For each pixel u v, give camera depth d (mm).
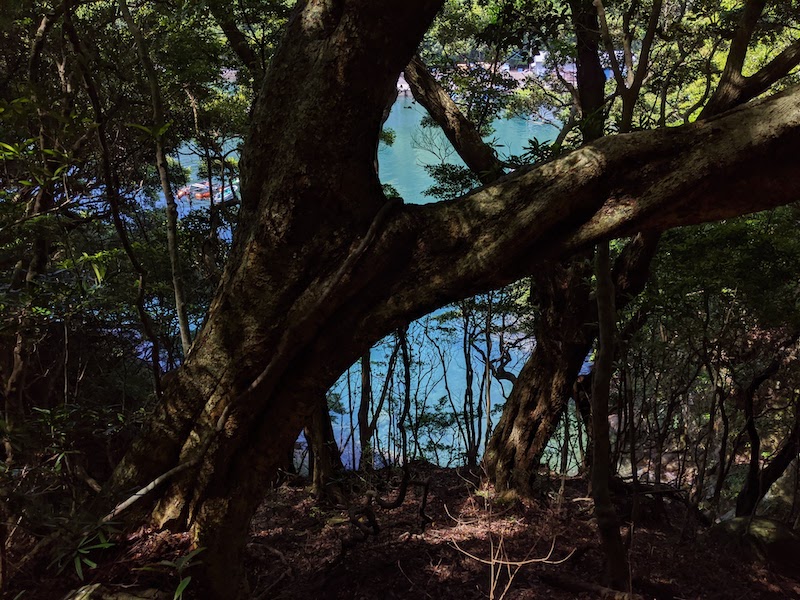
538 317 7051
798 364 6699
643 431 7781
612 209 2771
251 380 3199
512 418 6820
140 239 7820
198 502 3246
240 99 7734
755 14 4250
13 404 2904
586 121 3613
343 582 4324
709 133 2633
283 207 3018
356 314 3074
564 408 6668
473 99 8219
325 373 3174
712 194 2645
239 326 3178
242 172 3256
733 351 5926
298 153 2941
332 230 3055
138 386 7234
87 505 3283
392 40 2799
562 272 6242
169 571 3070
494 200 2936
